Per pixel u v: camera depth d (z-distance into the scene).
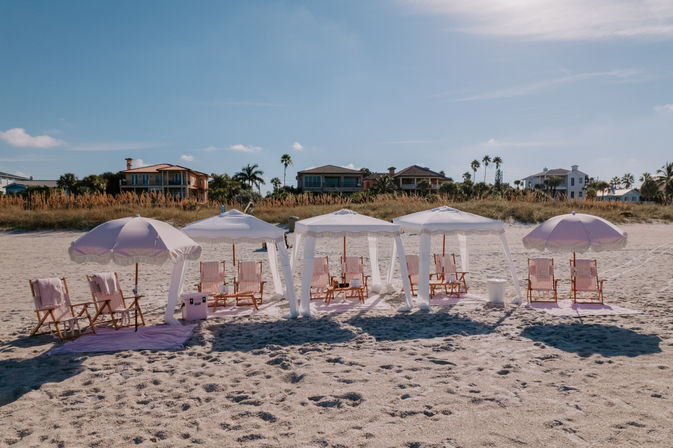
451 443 3.90
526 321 8.16
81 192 57.56
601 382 5.21
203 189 69.62
